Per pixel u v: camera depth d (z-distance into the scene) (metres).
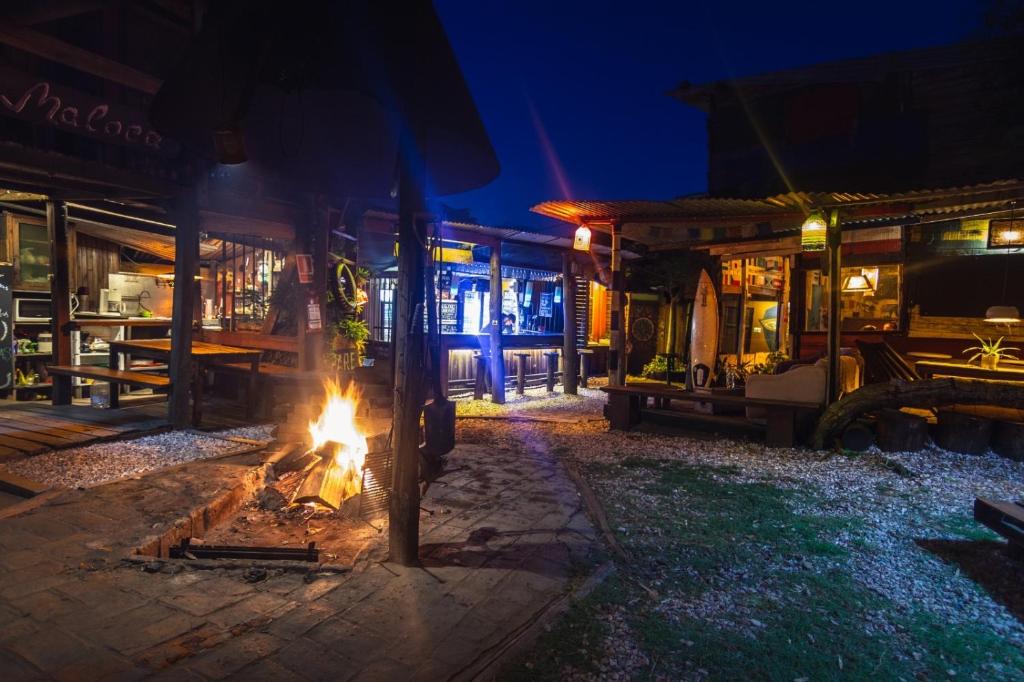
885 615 3.56
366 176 5.47
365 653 2.92
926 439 8.12
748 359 16.56
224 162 3.63
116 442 6.79
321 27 3.43
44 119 5.88
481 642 3.07
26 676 2.60
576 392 13.20
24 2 5.25
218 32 3.59
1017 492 6.20
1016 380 9.10
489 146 4.10
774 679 2.88
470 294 14.23
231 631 3.05
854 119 12.76
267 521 4.82
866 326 13.08
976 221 11.28
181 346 7.51
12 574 3.53
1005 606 3.72
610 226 10.12
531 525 4.88
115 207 9.38
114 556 3.79
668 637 3.21
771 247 10.84
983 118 11.37
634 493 5.92
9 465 5.74
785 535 4.83
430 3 3.80
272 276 11.02
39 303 9.73
